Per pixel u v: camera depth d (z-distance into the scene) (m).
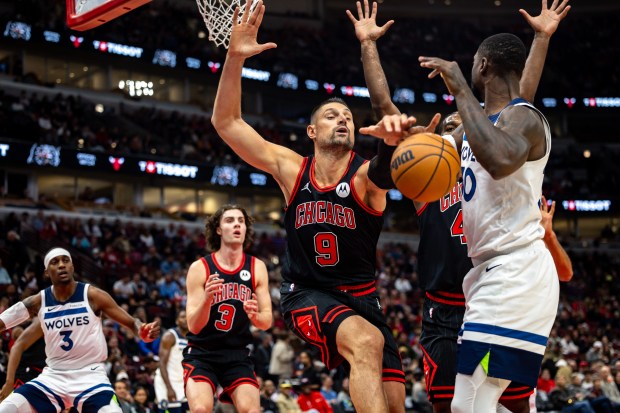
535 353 3.26
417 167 3.33
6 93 25.81
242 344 5.64
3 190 23.64
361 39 3.90
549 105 34.97
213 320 5.56
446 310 4.50
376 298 4.28
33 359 7.09
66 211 23.38
